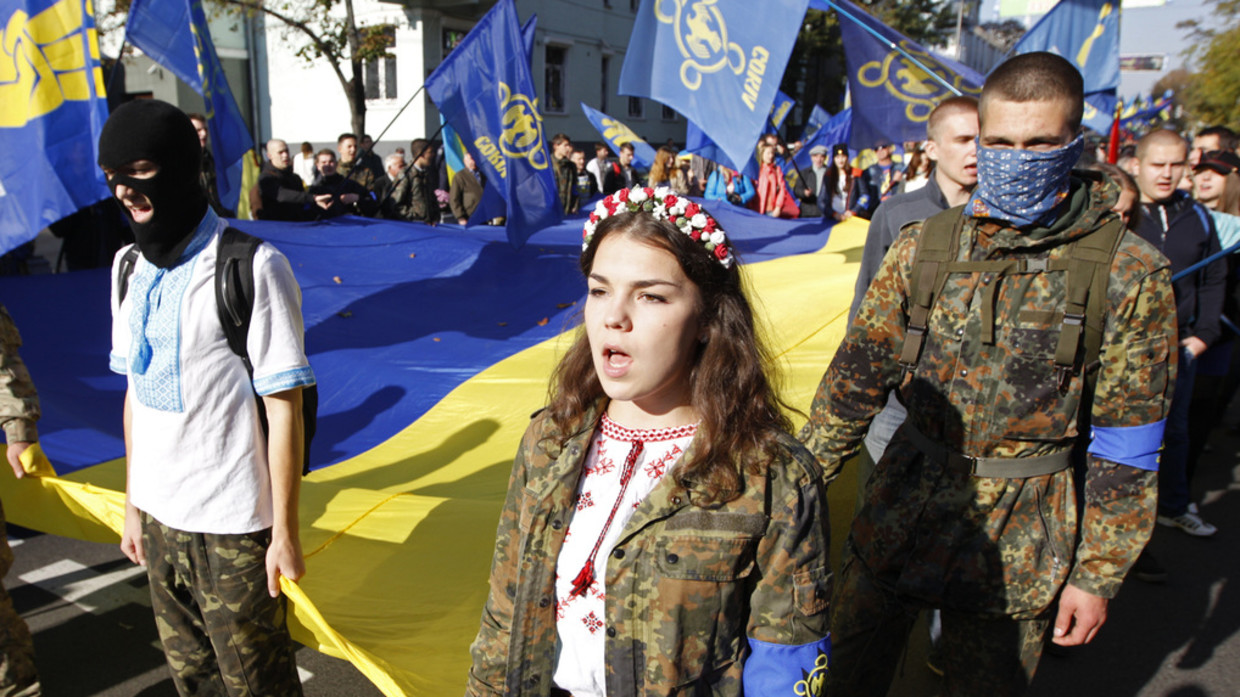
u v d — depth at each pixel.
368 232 6.96
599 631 1.35
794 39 4.47
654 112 28.61
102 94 4.86
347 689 3.13
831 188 11.34
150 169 1.95
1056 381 1.82
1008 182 1.79
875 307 2.04
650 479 1.35
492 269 6.12
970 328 1.88
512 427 3.99
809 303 4.79
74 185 4.86
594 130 25.91
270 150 7.93
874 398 2.07
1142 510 1.81
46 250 11.64
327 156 8.43
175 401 2.05
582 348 1.46
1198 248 4.03
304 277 5.81
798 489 1.31
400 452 3.88
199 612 2.27
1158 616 3.74
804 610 1.29
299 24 17.20
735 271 1.35
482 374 4.41
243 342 2.04
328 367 4.54
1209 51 18.95
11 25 4.76
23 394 2.73
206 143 8.05
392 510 3.17
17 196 4.92
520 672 1.41
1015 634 1.94
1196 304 4.14
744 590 1.31
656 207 1.30
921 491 1.97
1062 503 1.90
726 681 1.32
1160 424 1.80
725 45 4.66
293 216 7.84
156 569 2.19
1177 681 3.27
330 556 2.88
